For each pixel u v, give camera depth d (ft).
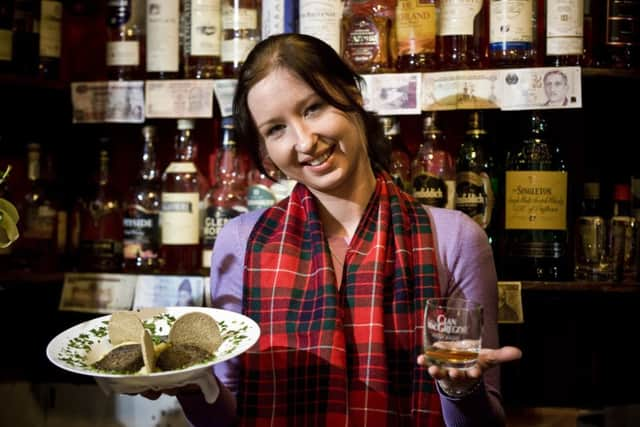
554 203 5.48
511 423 6.14
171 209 5.92
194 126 6.65
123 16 6.28
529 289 5.32
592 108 6.12
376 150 4.41
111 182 6.75
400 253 4.03
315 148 3.74
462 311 3.40
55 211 6.46
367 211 4.17
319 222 4.16
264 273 4.17
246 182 6.29
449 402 3.60
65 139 6.81
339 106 3.74
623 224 5.55
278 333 4.03
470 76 5.37
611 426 6.02
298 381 3.95
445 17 5.61
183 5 6.31
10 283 6.18
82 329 3.83
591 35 5.83
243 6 5.90
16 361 6.73
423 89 5.46
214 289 4.42
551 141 6.19
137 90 5.94
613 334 6.17
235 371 4.22
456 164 6.07
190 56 6.15
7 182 6.70
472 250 4.07
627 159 6.09
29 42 6.27
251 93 3.82
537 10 6.22
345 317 3.97
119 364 3.49
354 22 5.73
